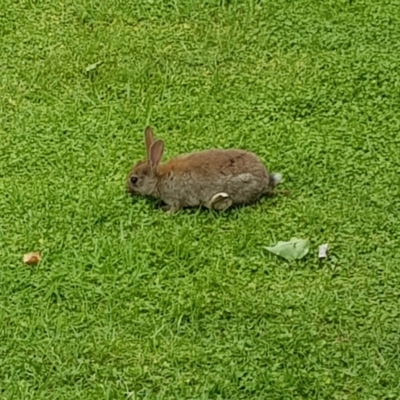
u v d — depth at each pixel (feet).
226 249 7.73
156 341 6.98
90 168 8.61
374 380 6.66
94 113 9.33
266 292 7.37
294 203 8.18
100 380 6.73
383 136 8.91
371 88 9.55
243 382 6.64
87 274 7.53
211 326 7.10
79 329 7.11
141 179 8.16
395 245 7.77
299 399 6.56
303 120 9.18
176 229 7.94
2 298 7.36
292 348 6.90
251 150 8.77
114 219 8.04
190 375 6.73
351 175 8.46
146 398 6.58
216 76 9.75
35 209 8.14
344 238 7.84
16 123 9.18
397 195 8.23
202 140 8.92
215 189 8.02
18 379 6.77
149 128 8.14
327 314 7.16
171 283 7.46
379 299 7.30
